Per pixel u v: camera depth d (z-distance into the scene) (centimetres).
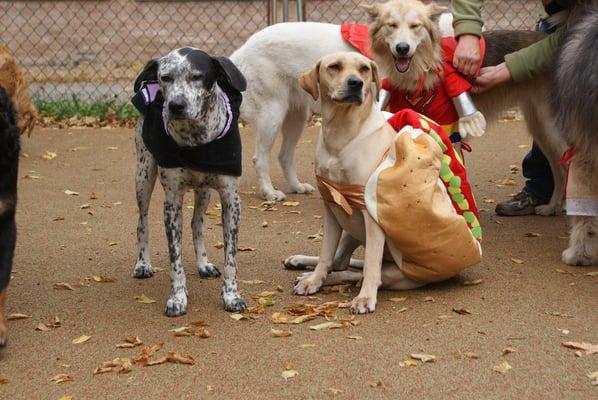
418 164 356
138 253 396
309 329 344
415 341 334
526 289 374
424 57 422
